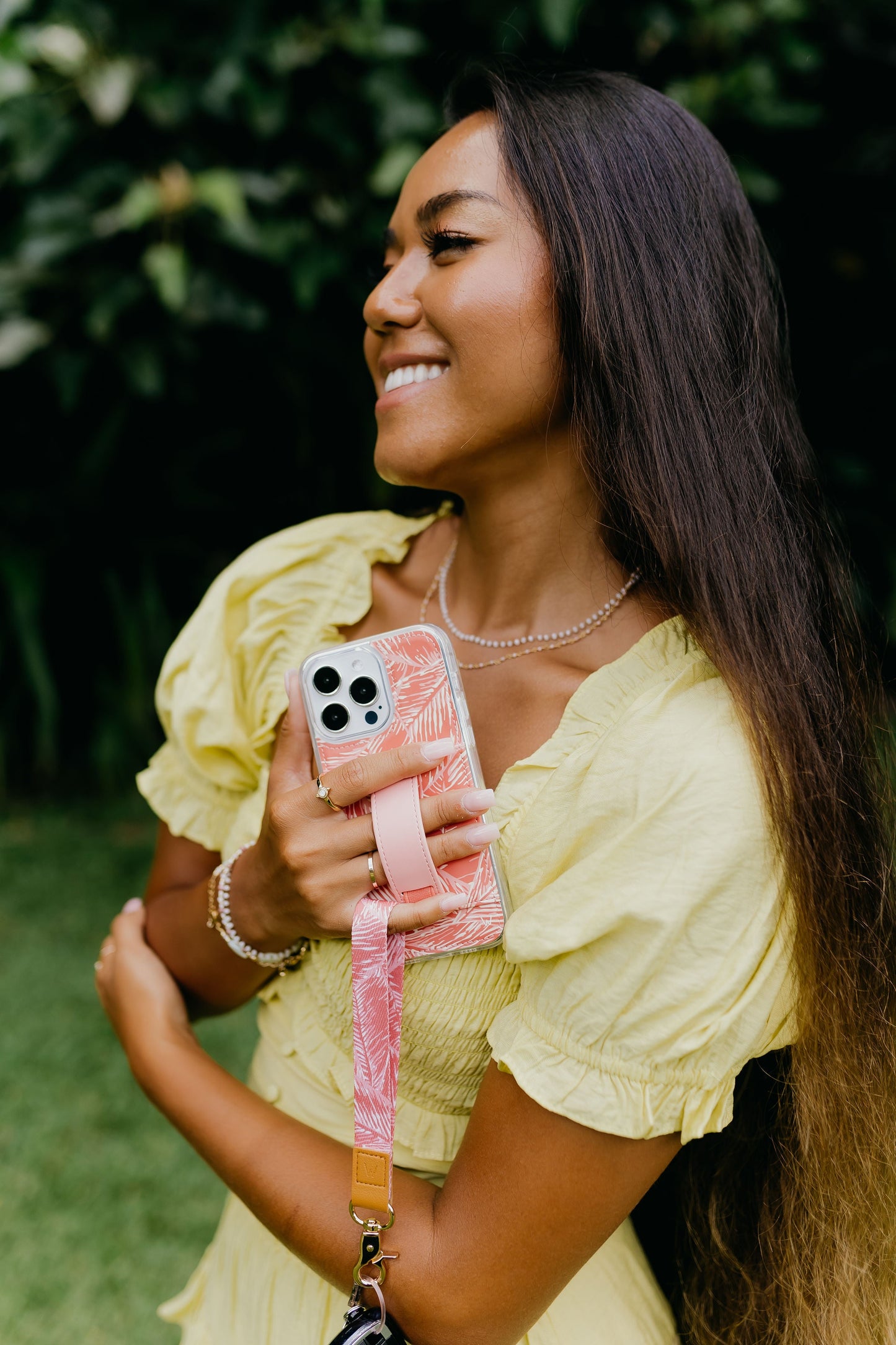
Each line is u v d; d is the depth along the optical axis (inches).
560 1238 31.1
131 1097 96.7
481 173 35.5
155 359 123.7
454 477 37.2
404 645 34.8
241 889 36.8
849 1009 33.1
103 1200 85.2
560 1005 30.7
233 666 42.4
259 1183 35.0
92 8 115.3
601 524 36.4
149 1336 73.8
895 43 116.2
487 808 32.0
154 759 45.1
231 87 110.0
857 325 136.4
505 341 34.9
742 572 35.1
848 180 123.1
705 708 32.6
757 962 30.5
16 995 109.9
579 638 37.0
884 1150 34.7
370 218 116.8
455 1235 31.7
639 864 30.4
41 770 169.0
